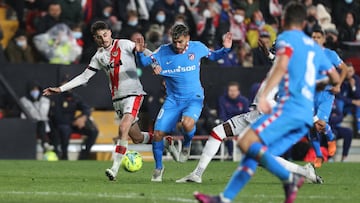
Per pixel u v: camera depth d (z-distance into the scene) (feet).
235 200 96.53
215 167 165.89
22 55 209.87
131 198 98.02
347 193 108.47
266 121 81.35
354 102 213.05
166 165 170.81
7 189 110.42
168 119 124.16
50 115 197.88
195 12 220.43
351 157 215.31
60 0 212.64
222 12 224.12
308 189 113.50
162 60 123.85
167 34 214.48
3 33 223.71
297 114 81.76
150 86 203.00
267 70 214.28
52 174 141.28
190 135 125.49
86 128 199.72
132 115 125.80
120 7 218.79
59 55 209.97
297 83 82.43
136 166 131.34
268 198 99.71
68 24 213.66
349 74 210.79
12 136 194.90
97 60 127.34
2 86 201.36
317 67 84.28
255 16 226.99
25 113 197.36
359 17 244.22
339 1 242.58
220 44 220.43
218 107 198.90
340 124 213.05
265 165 80.23
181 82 123.95
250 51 222.28
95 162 180.55
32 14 218.18
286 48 80.84
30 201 95.61
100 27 125.08
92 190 108.58
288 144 84.28
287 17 84.43
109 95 207.21
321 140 194.18
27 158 195.83
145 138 134.92
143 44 122.31
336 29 240.32
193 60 124.06
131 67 126.31
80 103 200.03
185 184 118.42
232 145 199.52
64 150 197.57
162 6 218.79
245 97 212.43
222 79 212.23
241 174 79.66
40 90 203.00
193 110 123.75
